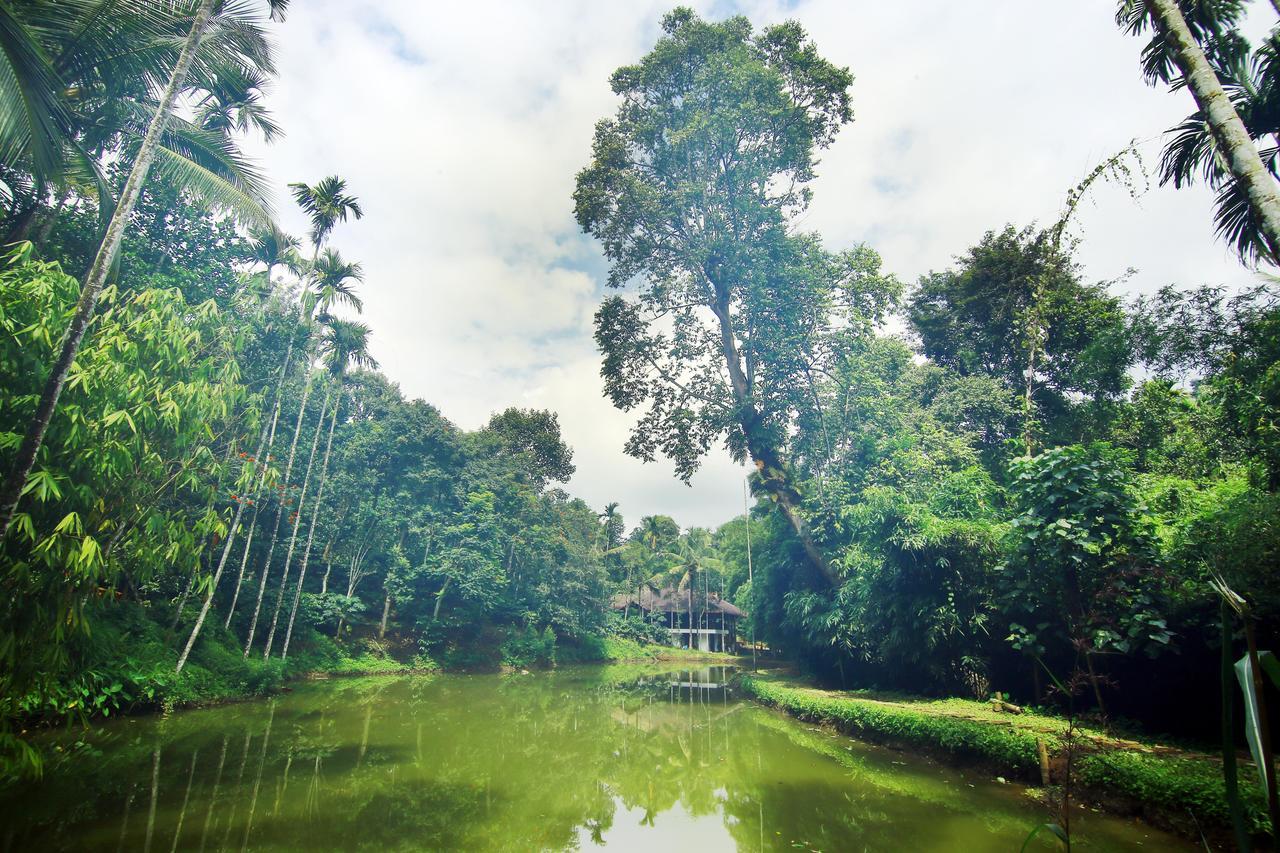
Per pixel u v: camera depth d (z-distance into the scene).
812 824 6.95
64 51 8.47
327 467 23.80
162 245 15.05
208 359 7.55
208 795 7.59
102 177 10.23
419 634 27.62
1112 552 8.82
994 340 18.72
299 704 15.37
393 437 27.61
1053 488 9.19
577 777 9.76
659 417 19.91
